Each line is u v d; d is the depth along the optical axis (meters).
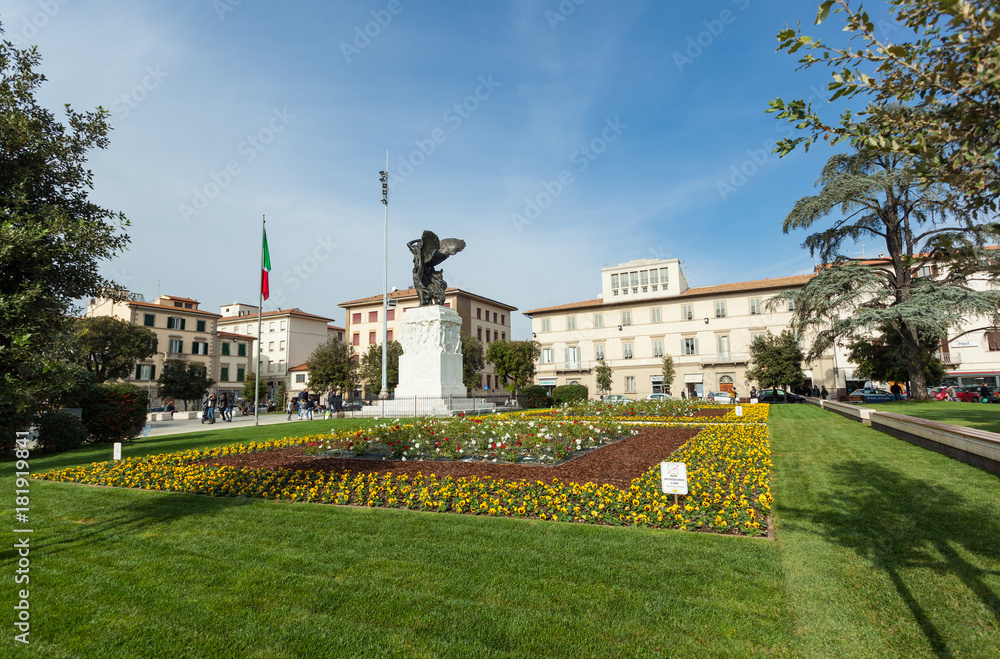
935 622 3.61
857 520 5.88
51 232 6.42
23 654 3.60
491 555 5.20
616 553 5.12
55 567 5.20
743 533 5.68
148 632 3.88
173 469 10.36
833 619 3.72
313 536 5.99
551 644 3.54
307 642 3.67
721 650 3.40
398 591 4.42
